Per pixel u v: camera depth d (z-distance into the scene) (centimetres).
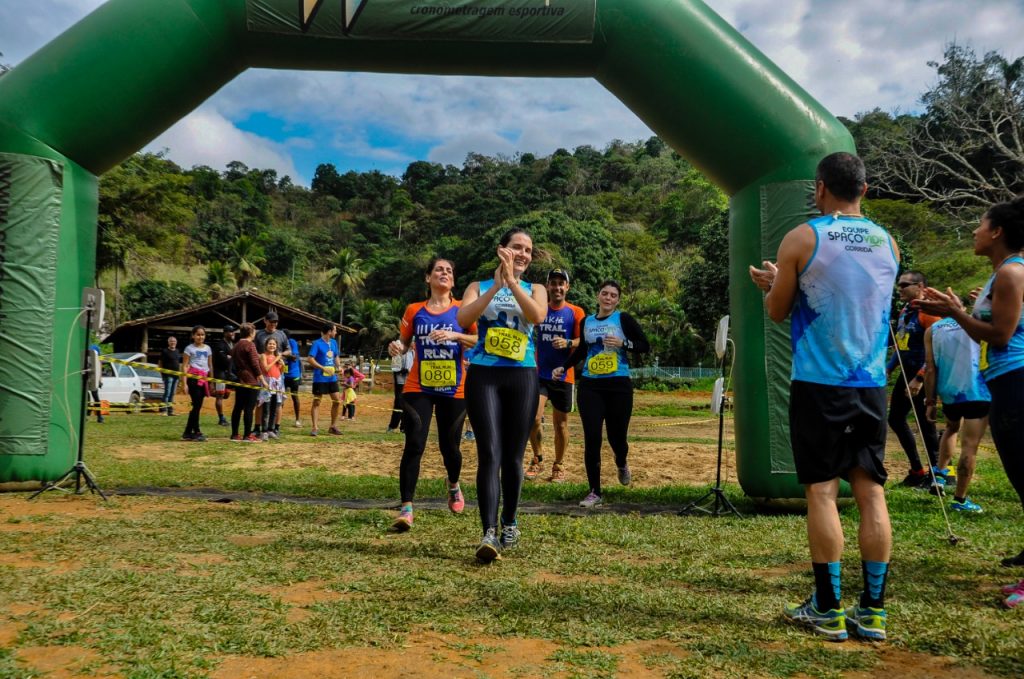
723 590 377
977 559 445
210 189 11569
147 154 3406
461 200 12988
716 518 589
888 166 3247
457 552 452
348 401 1811
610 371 679
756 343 659
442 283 554
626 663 272
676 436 1439
